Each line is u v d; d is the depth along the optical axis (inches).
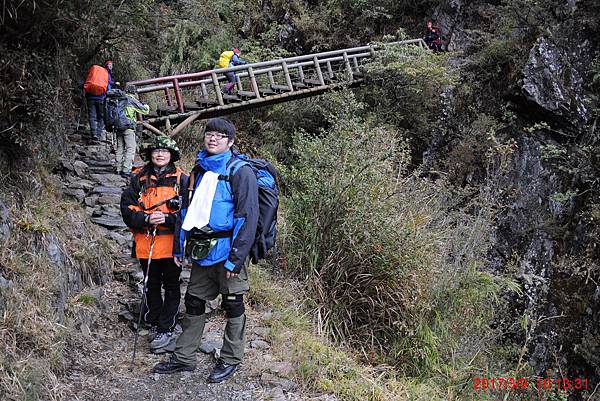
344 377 156.1
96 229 204.1
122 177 271.7
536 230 390.9
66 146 284.7
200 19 550.6
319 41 596.7
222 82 509.7
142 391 135.6
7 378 117.0
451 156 450.3
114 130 280.2
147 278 159.2
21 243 151.4
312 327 194.1
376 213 206.8
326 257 215.2
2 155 174.9
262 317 183.8
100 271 184.2
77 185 237.9
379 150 244.1
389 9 581.6
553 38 427.8
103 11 255.1
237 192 131.1
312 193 222.7
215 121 134.9
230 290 137.2
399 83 462.3
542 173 408.5
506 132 442.0
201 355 155.1
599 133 387.2
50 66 224.5
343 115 295.1
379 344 204.4
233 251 128.8
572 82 414.9
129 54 438.6
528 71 426.6
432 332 205.0
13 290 135.3
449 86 478.3
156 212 147.6
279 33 605.6
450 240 237.9
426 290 207.9
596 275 344.2
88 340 153.2
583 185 379.6
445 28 545.6
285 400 137.6
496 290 241.6
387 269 203.9
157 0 495.5
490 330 253.1
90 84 307.9
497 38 482.0
